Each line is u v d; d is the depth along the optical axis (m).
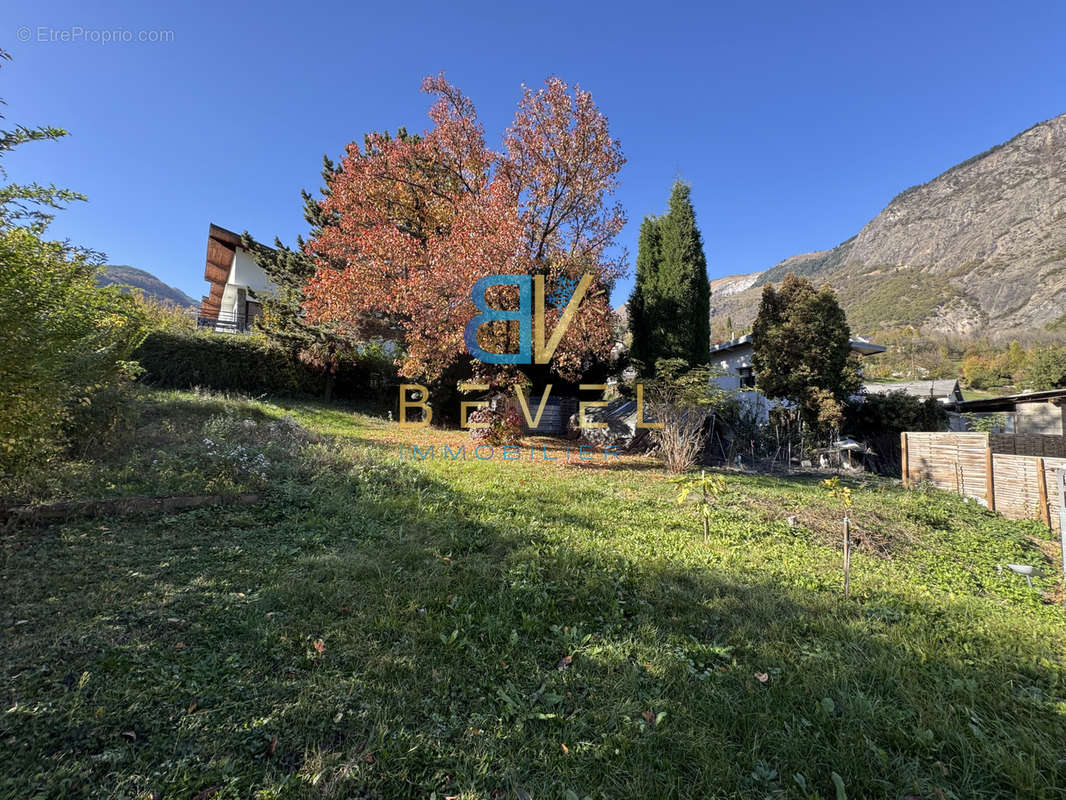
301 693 2.17
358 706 2.13
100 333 4.20
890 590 3.86
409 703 2.17
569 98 10.98
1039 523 6.73
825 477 10.48
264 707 2.07
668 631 2.95
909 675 2.54
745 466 11.44
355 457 7.24
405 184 13.58
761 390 13.96
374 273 11.09
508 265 9.53
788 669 2.58
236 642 2.53
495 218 9.81
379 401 17.09
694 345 14.74
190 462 5.45
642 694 2.32
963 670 2.63
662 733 2.05
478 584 3.44
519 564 3.83
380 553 3.90
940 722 2.16
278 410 11.62
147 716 1.95
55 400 3.67
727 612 3.23
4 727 1.81
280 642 2.55
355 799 1.66
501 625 2.88
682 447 9.27
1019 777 1.85
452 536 4.39
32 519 3.87
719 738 2.04
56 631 2.46
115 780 1.65
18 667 2.16
